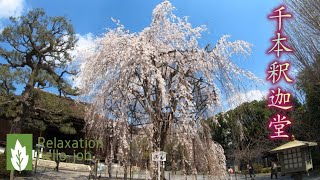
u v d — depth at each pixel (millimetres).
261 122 28547
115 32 11430
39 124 22531
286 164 9992
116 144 10672
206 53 10953
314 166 23969
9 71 19047
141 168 10719
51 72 21172
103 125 10664
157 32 11414
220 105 10742
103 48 10727
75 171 24656
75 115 21797
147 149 10539
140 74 10406
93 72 10562
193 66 10906
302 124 24375
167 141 11352
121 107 10297
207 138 10844
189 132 10406
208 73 10820
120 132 10273
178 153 11414
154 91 10492
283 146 10133
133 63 10172
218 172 10828
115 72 10391
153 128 10414
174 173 11938
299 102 26297
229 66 11008
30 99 20484
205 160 10883
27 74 19688
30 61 21375
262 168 31406
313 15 15281
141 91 10656
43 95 20703
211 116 10883
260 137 29312
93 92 10672
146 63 10102
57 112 21094
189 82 10969
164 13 11383
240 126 11430
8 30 20312
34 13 20734
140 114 10805
